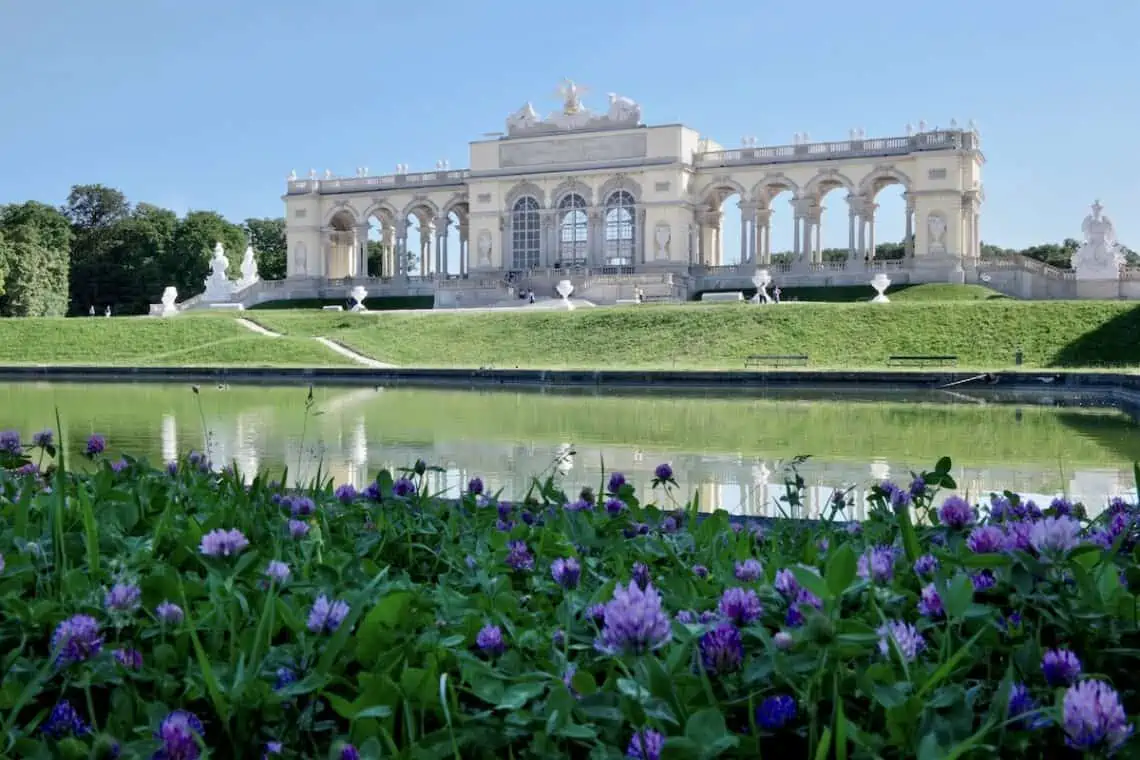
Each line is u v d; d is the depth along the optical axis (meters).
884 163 81.50
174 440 22.05
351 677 3.90
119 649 3.88
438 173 97.75
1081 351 46.09
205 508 6.54
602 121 89.12
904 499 6.73
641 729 3.07
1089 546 4.21
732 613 3.81
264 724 3.49
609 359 53.59
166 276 115.94
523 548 5.41
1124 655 3.78
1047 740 3.25
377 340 60.09
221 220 121.88
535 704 3.44
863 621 3.88
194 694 3.62
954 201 78.44
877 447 20.89
